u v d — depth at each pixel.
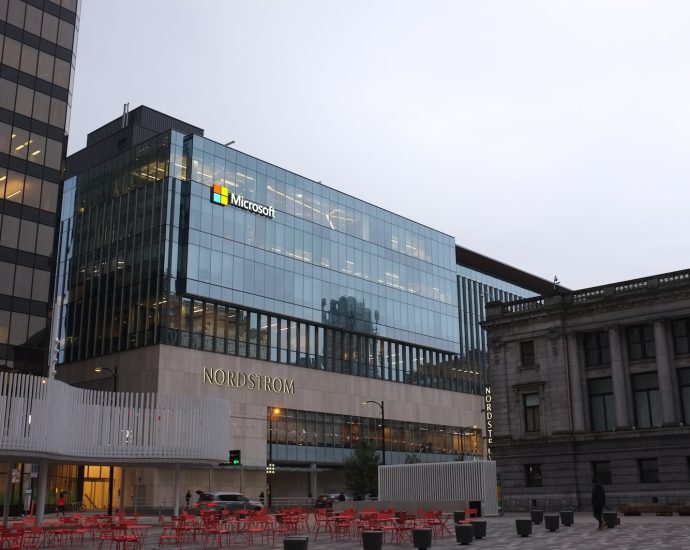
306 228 93.88
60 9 72.69
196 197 81.56
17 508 62.72
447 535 35.66
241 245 85.06
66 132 71.50
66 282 90.00
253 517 33.25
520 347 60.78
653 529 34.25
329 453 90.00
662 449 52.09
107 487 78.00
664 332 53.62
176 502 43.69
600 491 35.25
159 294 77.62
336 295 95.75
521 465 58.44
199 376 78.38
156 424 43.09
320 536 36.31
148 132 94.38
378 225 105.31
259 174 89.25
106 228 86.94
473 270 134.38
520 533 32.25
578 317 58.00
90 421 40.31
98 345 83.00
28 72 69.00
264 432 83.12
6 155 66.25
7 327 63.62
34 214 67.38
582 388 57.16
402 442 100.81
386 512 36.91
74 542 32.81
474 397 116.88
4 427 34.66
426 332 108.62
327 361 93.19
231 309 83.38
